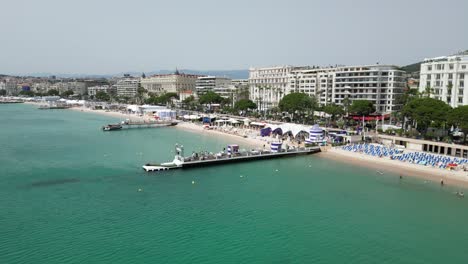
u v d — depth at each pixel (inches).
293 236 2389.3
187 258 2079.2
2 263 1962.4
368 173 3998.5
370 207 2933.1
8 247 2140.7
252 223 2573.8
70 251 2112.5
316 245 2278.5
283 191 3321.9
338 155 4992.6
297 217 2704.2
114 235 2325.3
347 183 3607.3
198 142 6131.9
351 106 7111.2
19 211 2684.5
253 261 2070.6
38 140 6048.2
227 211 2787.9
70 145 5575.8
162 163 4205.2
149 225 2490.2
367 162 4544.8
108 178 3622.0
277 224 2568.9
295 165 4389.8
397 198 3159.5
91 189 3245.6
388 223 2625.5
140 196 3085.6
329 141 5713.6
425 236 2428.6
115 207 2807.6
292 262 2073.1
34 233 2326.5
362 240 2359.7
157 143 5964.6
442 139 5187.0
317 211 2829.7
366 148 5044.3
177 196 3110.2
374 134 5866.1
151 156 4790.8
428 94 6314.0
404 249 2252.7
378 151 4884.4
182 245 2224.4
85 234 2330.2
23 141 5905.5
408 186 3513.8
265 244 2272.4
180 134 7180.1
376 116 7224.4
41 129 7662.4
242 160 4579.2
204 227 2487.7
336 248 2246.6
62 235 2309.3
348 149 5172.2
